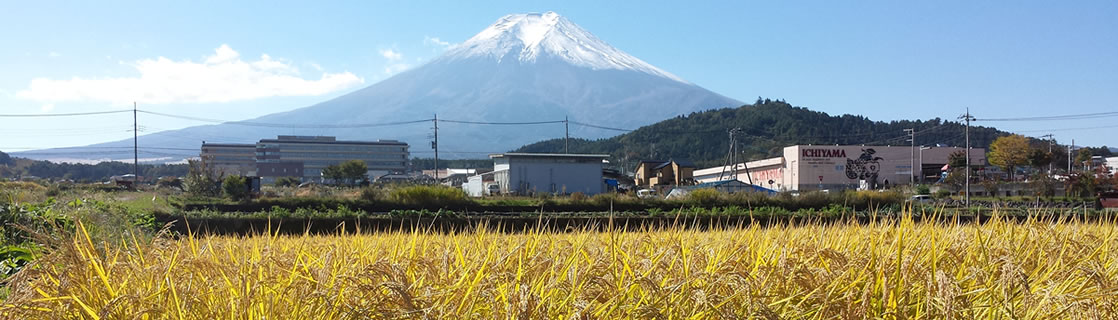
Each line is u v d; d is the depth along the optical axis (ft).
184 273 12.14
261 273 11.98
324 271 11.25
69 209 27.55
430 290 10.52
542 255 14.48
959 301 10.71
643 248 15.81
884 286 10.51
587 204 110.83
